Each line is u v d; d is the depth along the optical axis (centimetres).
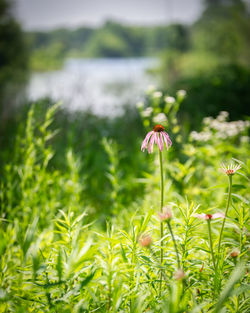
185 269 166
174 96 607
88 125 555
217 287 156
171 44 3061
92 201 401
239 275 121
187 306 156
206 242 180
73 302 157
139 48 7219
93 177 442
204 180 338
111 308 144
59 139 470
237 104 659
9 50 1465
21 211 316
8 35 1526
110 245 165
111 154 354
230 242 182
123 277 171
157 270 173
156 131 176
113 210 331
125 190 405
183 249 169
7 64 1453
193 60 2409
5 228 284
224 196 264
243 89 682
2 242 171
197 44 2873
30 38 1672
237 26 2162
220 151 348
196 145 374
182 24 3053
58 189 346
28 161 296
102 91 877
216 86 669
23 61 1496
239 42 2111
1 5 1512
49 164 414
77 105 567
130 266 169
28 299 155
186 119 555
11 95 728
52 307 145
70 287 154
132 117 605
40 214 291
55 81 633
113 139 538
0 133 499
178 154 411
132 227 169
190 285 160
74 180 325
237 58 2091
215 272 157
